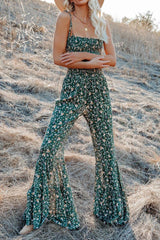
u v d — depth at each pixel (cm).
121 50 846
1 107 394
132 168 335
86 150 350
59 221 218
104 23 211
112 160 224
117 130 414
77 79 208
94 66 206
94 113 215
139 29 949
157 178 319
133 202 260
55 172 208
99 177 229
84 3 203
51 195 211
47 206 210
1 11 682
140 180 316
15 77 484
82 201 259
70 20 203
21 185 267
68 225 220
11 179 274
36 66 549
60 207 215
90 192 277
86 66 204
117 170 231
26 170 290
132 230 228
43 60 591
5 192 251
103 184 228
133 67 729
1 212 229
